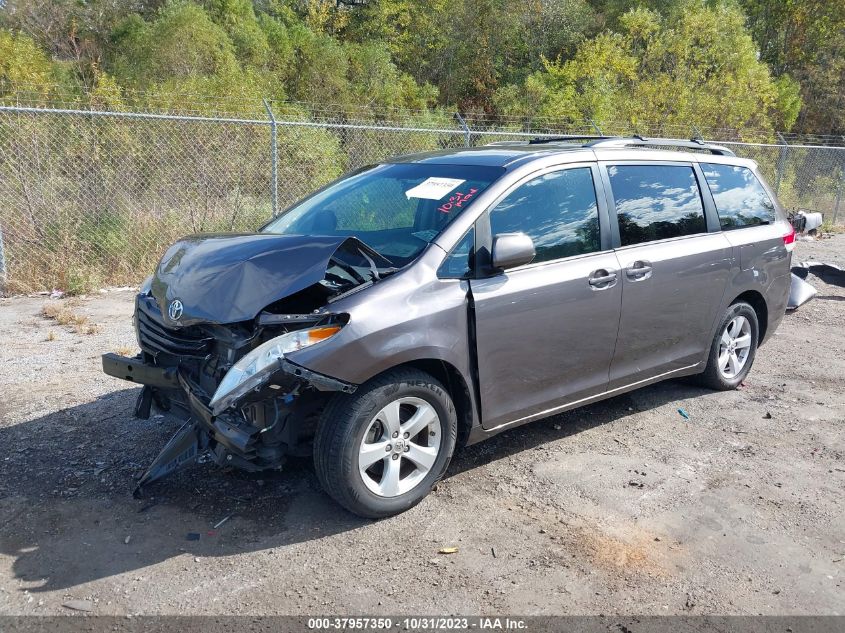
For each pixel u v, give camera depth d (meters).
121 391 5.33
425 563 3.33
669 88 20.33
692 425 5.10
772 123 26.38
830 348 7.29
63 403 5.07
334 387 3.31
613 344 4.56
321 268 3.43
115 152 9.70
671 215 5.00
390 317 3.48
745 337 5.77
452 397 3.94
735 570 3.36
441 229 3.89
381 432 3.62
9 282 8.36
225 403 3.18
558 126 17.38
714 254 5.16
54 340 6.62
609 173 4.66
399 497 3.69
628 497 4.02
